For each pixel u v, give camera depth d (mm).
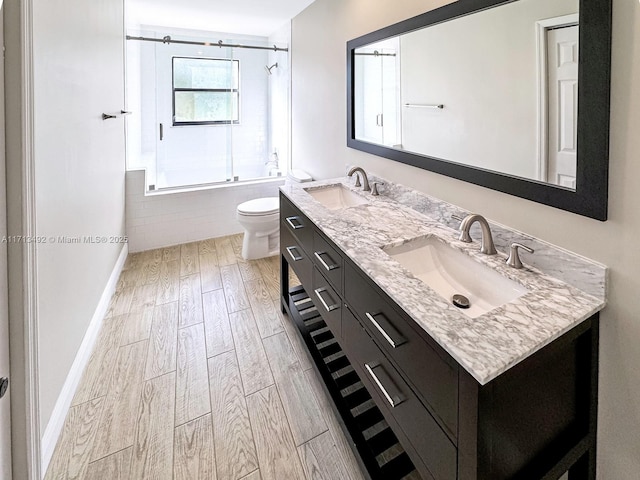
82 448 1418
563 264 1104
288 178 3438
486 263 1233
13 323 1125
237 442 1460
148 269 3123
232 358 1977
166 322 2320
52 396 1431
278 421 1564
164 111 3922
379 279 1121
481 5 1304
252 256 3352
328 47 2730
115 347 2055
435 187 1672
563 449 979
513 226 1278
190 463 1369
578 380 1001
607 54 920
